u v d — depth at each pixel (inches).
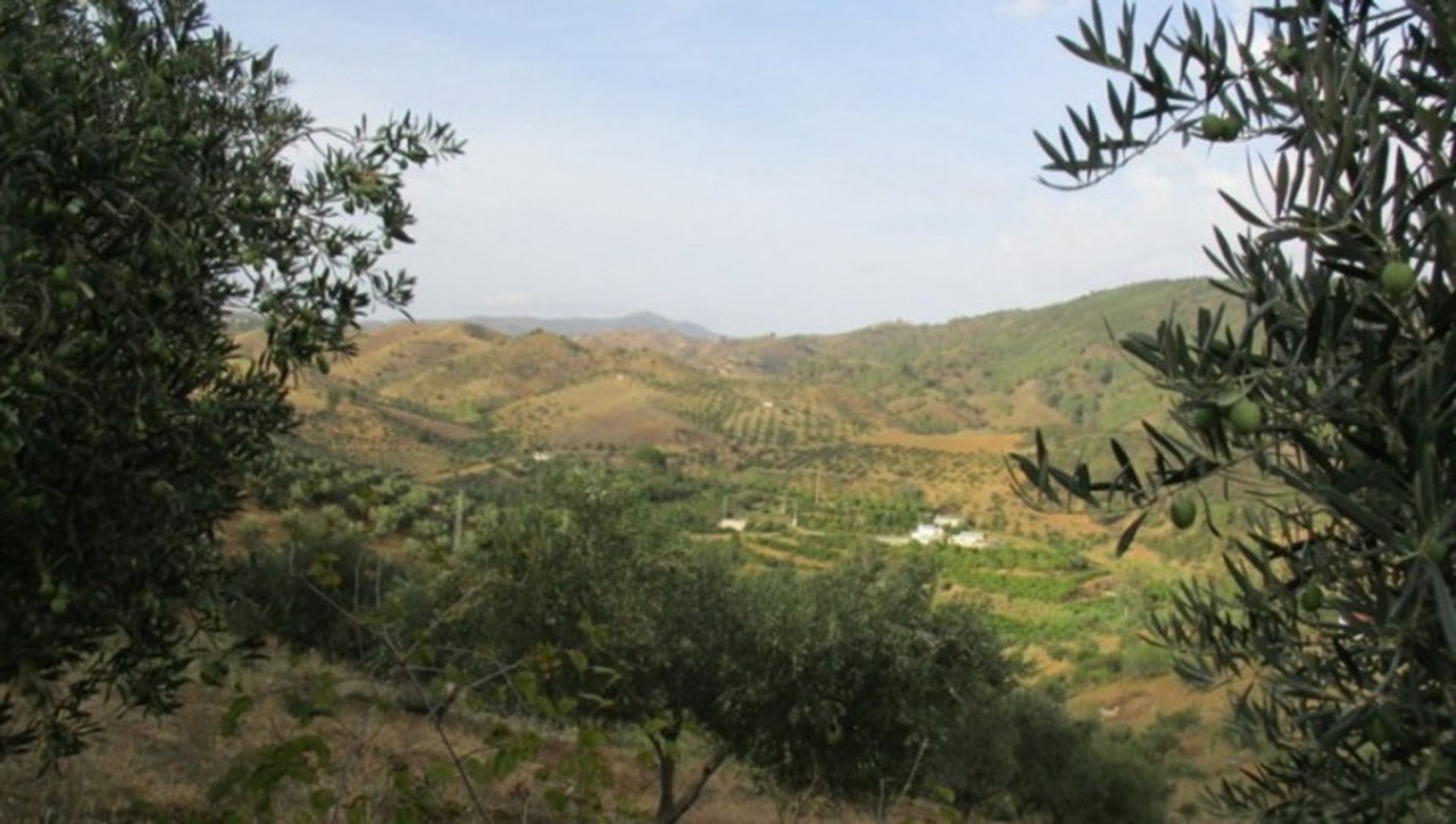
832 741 534.6
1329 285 78.3
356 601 137.3
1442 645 78.1
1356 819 104.4
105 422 150.6
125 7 174.9
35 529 149.6
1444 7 78.3
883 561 603.8
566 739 582.9
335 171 195.8
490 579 167.9
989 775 813.2
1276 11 91.0
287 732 351.9
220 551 196.1
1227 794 124.5
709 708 577.9
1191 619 123.5
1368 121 75.4
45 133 128.6
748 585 589.9
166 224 142.0
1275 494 80.5
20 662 159.8
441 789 149.2
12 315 134.8
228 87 202.4
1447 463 70.5
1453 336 67.0
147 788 368.5
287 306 187.3
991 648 591.8
